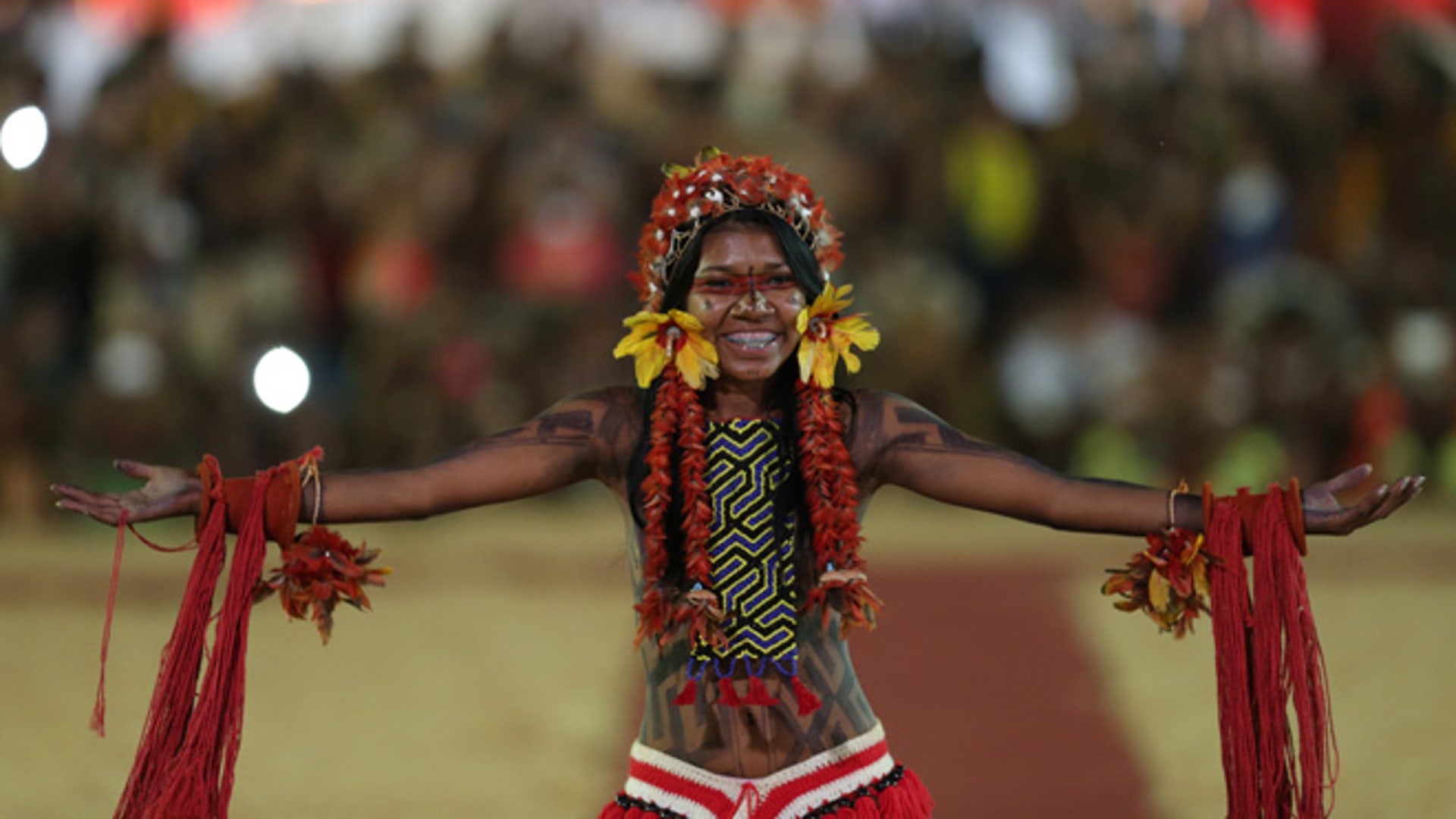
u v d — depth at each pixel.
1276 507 13.47
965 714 25.81
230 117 41.94
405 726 25.89
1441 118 43.59
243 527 13.30
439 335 39.44
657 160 43.19
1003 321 41.97
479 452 13.62
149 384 38.31
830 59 44.38
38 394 38.22
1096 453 39.66
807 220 13.64
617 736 25.52
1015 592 32.53
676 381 13.50
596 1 45.53
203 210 41.16
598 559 35.00
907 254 41.81
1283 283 40.44
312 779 23.62
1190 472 39.19
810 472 13.37
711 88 44.59
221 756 13.21
